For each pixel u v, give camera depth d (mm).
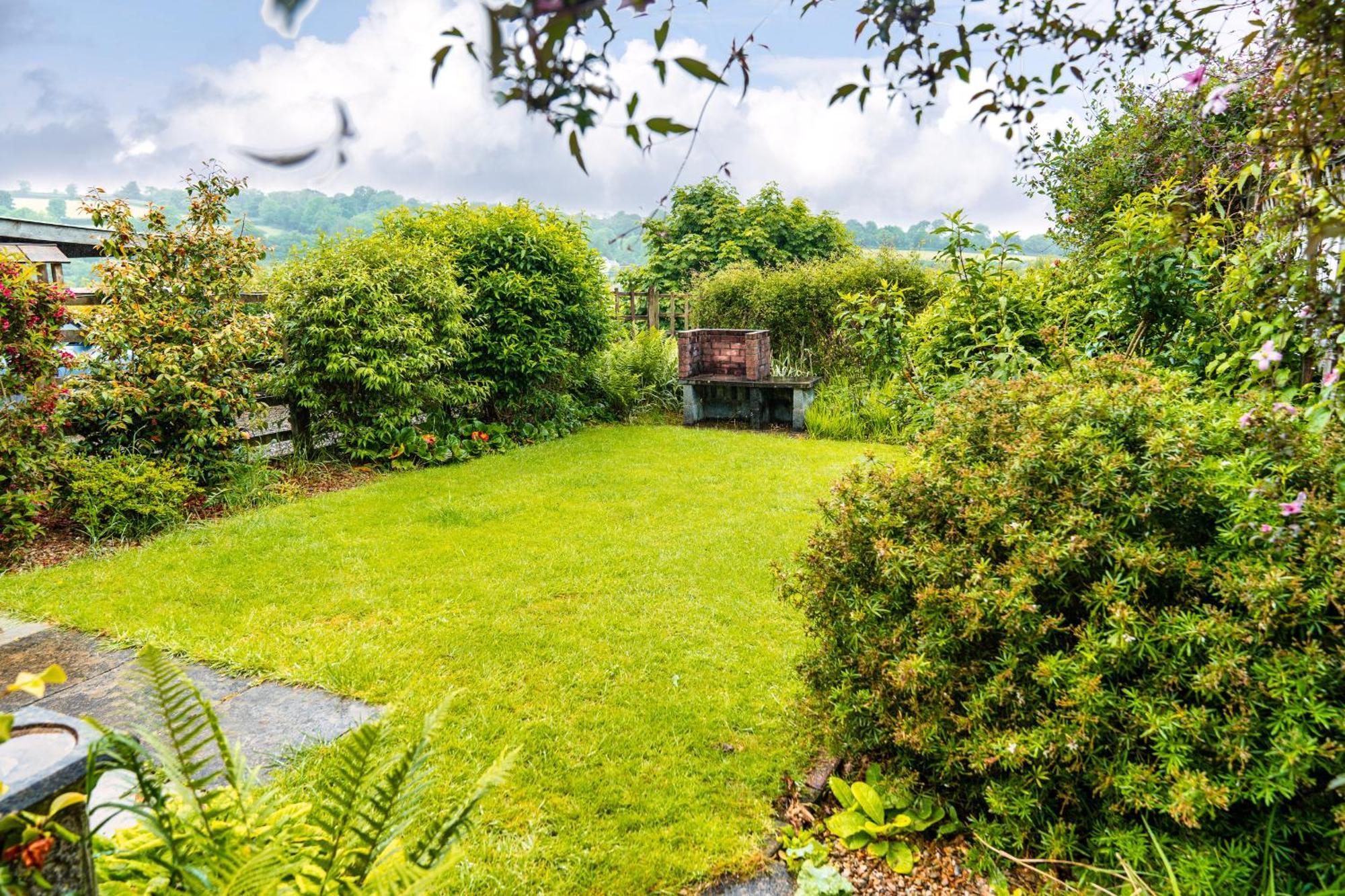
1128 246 4211
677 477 6379
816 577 2609
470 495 5891
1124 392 2441
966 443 2664
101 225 5664
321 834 1682
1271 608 1873
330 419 6867
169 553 4590
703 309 10773
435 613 3770
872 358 8914
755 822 2371
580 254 8602
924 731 2238
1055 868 2141
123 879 1557
